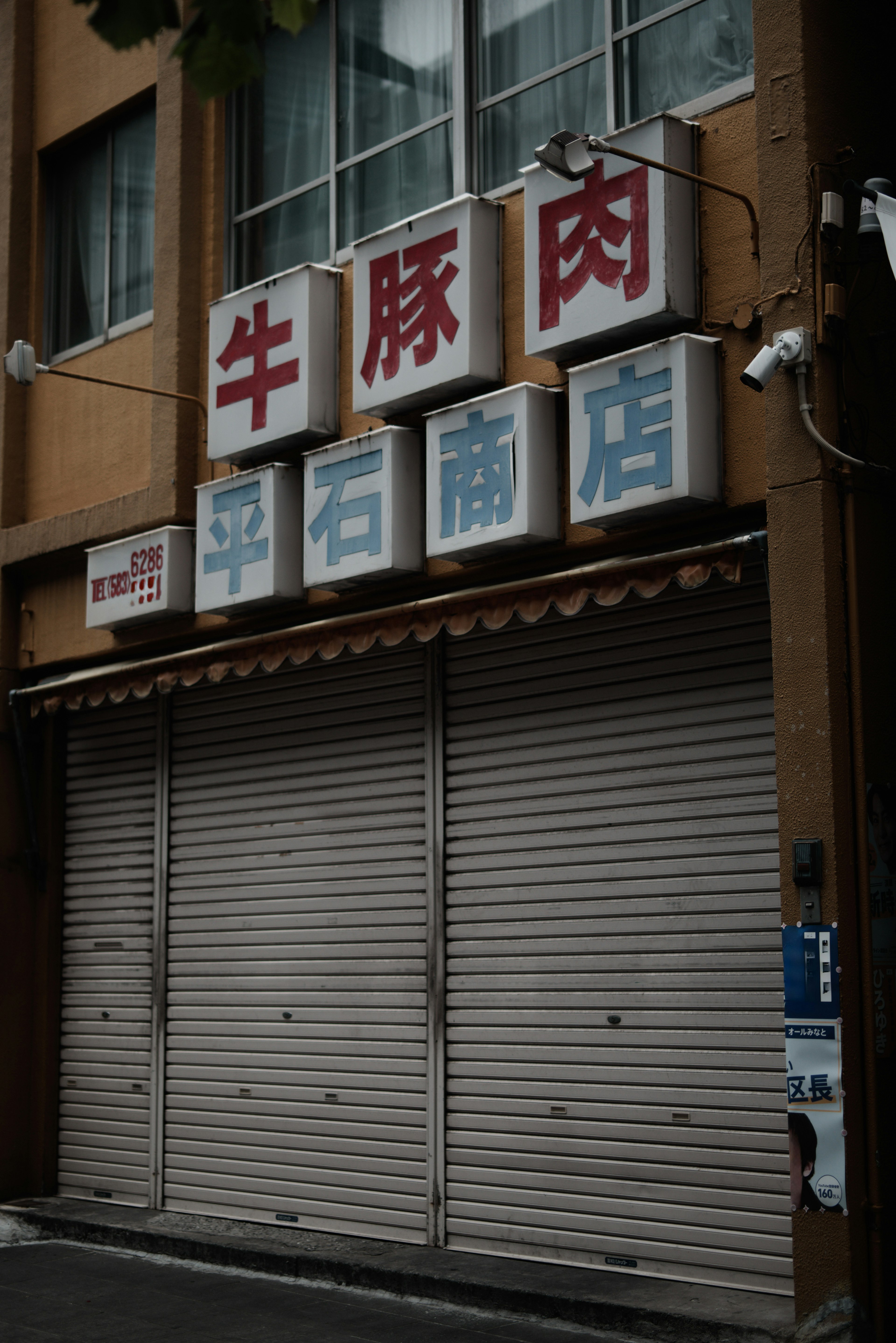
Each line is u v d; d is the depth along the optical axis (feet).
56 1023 33.63
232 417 28.09
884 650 19.63
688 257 21.25
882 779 19.20
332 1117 26.99
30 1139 33.32
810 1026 18.30
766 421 19.90
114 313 33.68
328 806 27.96
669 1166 21.68
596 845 23.25
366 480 25.08
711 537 21.44
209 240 31.04
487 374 23.81
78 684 31.55
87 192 35.01
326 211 29.32
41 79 35.99
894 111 21.35
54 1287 25.18
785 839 18.86
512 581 23.97
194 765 31.07
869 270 20.56
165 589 29.22
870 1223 17.87
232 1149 28.91
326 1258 24.57
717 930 21.53
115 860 32.76
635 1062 22.29
